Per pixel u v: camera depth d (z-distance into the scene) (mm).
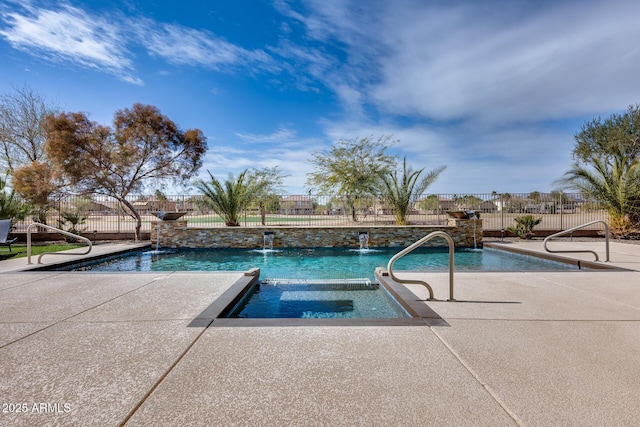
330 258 9711
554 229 13625
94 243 12320
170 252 11055
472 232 12125
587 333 2684
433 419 1558
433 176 15188
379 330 2773
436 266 8133
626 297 3811
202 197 15453
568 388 1831
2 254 8195
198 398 1752
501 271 5398
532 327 2830
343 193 23031
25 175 12703
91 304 3607
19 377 1980
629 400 1703
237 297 4066
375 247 12195
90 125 13281
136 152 14008
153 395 1782
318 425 1517
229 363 2170
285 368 2098
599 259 6836
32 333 2732
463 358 2229
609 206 12195
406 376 1986
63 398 1750
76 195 13719
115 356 2279
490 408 1644
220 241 12117
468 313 3223
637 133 15039
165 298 3846
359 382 1917
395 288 4332
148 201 15125
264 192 19297
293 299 4836
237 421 1551
